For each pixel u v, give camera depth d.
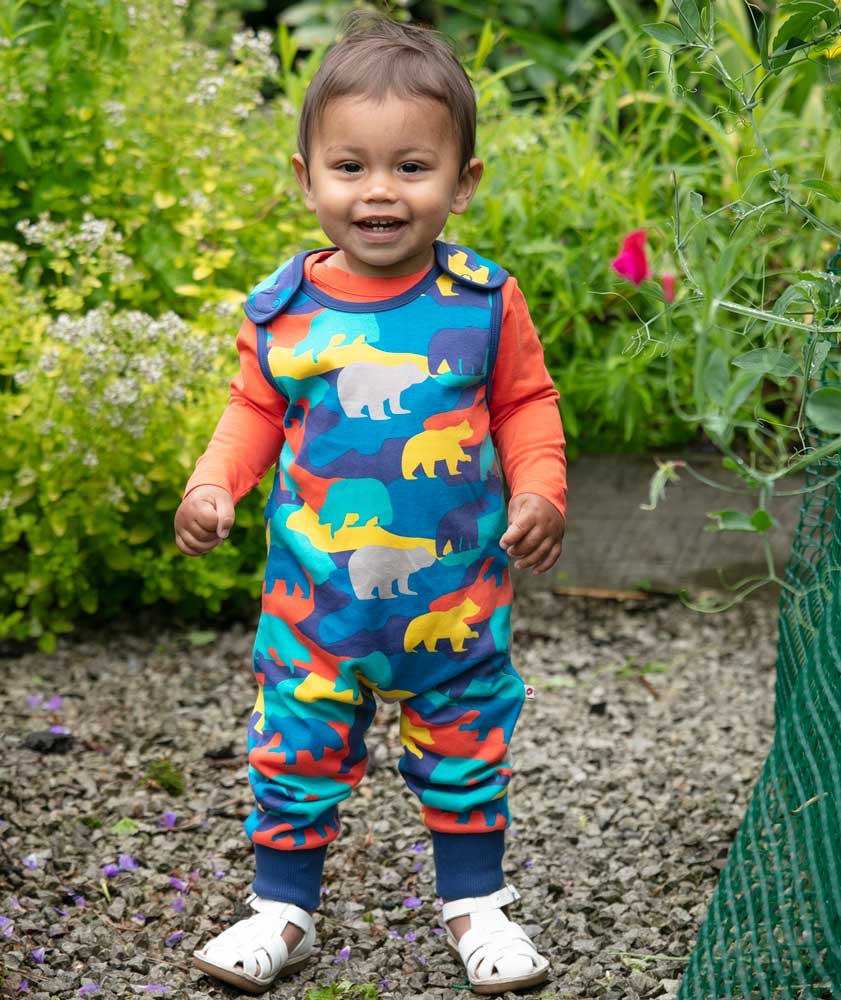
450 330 1.72
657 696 3.05
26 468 2.98
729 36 3.96
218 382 3.14
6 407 2.99
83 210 3.41
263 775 1.79
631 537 3.63
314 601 1.74
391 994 1.82
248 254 3.53
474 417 1.74
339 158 1.67
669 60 1.72
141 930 2.00
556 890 2.11
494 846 1.85
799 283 1.60
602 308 3.61
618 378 3.46
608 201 3.60
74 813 2.38
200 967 1.80
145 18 3.36
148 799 2.45
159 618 3.41
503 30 3.94
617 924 2.00
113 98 3.39
